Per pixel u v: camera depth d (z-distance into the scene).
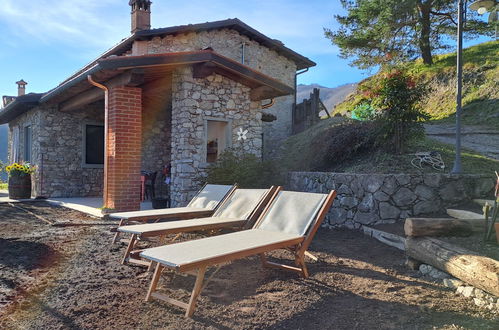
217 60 7.66
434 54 22.22
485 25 19.53
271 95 9.00
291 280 3.96
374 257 4.86
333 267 4.44
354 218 6.41
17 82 17.31
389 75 7.61
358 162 8.19
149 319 2.95
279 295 3.53
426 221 4.38
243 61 15.27
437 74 19.27
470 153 8.38
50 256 4.71
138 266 4.35
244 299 3.42
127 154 7.73
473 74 17.84
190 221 4.86
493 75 16.95
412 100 7.44
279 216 4.42
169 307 3.19
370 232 5.92
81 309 3.10
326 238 5.97
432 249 3.99
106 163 7.91
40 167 11.16
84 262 4.49
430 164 7.20
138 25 14.16
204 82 8.22
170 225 4.51
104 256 4.74
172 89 8.37
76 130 11.77
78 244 5.33
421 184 6.20
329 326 2.88
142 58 7.11
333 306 3.28
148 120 11.85
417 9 18.92
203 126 8.19
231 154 7.93
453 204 6.23
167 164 12.05
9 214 8.20
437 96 18.28
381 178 6.16
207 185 6.40
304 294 3.56
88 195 11.93
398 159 7.46
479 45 21.59
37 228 6.49
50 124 11.34
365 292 3.62
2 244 5.27
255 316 3.05
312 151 10.32
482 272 3.21
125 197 7.69
